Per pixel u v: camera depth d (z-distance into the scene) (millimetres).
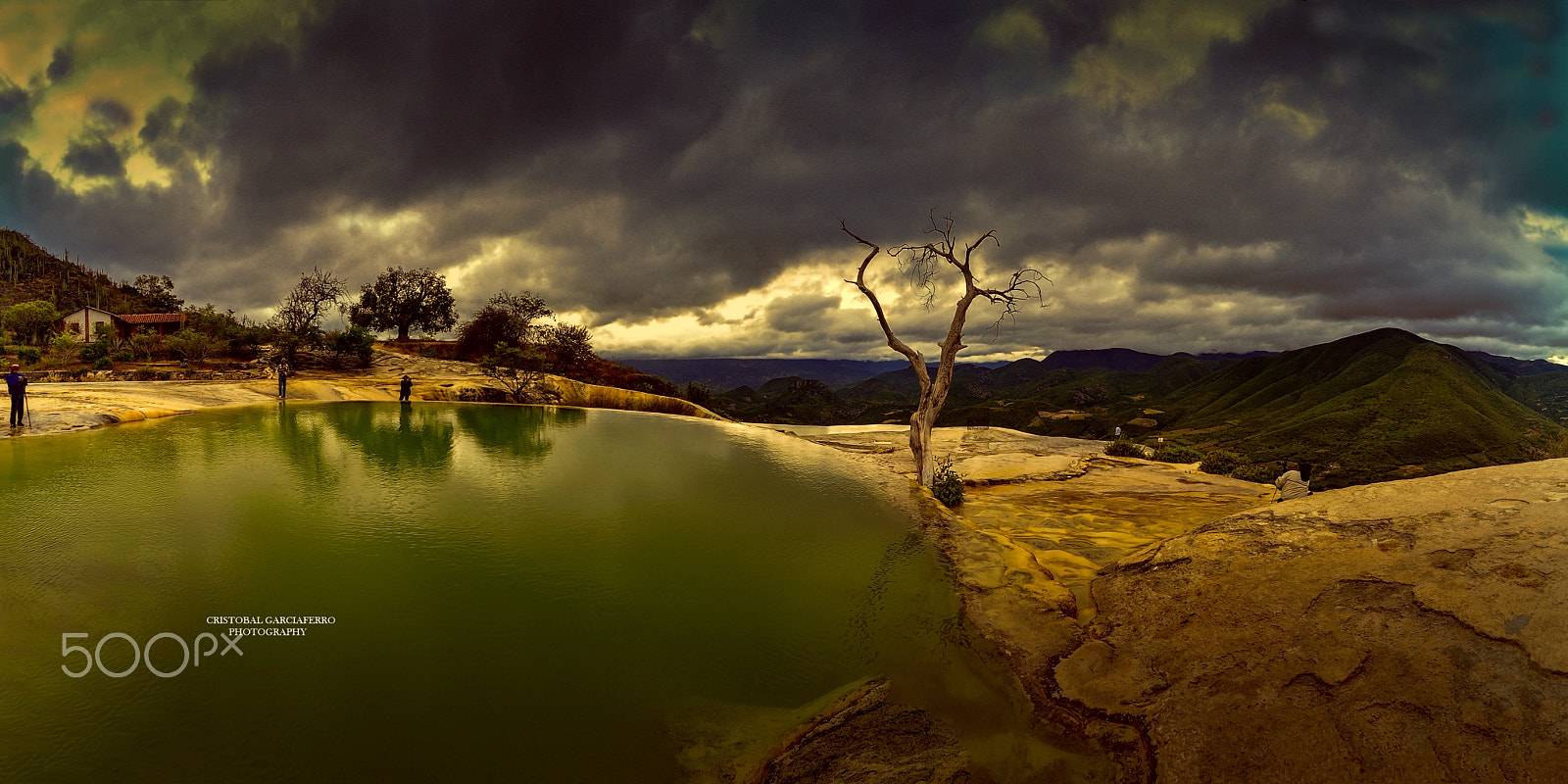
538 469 16234
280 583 8414
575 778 5438
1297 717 4738
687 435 24938
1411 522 6270
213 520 10367
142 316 51344
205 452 15391
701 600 9070
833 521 13188
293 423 21188
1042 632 7645
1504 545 5398
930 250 17766
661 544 11141
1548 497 5891
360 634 7367
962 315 17375
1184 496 16844
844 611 8906
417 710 6141
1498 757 3820
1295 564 6418
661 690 6832
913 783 5359
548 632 7812
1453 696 4297
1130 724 5527
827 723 6309
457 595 8547
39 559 8445
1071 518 14266
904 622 8461
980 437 28266
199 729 5621
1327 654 5148
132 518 10164
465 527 11117
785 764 5695
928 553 11180
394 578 8867
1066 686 6316
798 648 7871
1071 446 26781
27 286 113125
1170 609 6812
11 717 5508
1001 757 5645
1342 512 7020
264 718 5832
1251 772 4543
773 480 16922
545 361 43594
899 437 28328
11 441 15594
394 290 58031
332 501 12016
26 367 31359
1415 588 5355
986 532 12336
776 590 9570
